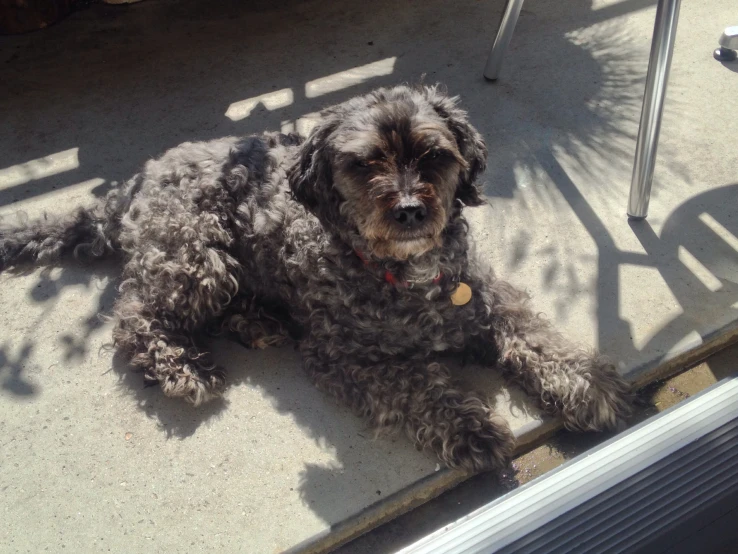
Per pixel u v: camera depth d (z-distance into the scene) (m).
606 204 1.04
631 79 1.27
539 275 0.96
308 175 0.81
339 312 0.84
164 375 0.87
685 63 1.29
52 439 0.82
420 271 0.80
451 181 0.79
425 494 0.77
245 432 0.82
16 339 0.93
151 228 0.91
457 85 1.28
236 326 0.93
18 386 0.88
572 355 0.83
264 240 0.90
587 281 0.94
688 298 0.91
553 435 0.82
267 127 1.21
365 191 0.76
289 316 0.96
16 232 1.02
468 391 0.85
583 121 1.19
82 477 0.79
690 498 0.60
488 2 1.51
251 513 0.75
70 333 0.94
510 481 0.78
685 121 1.16
